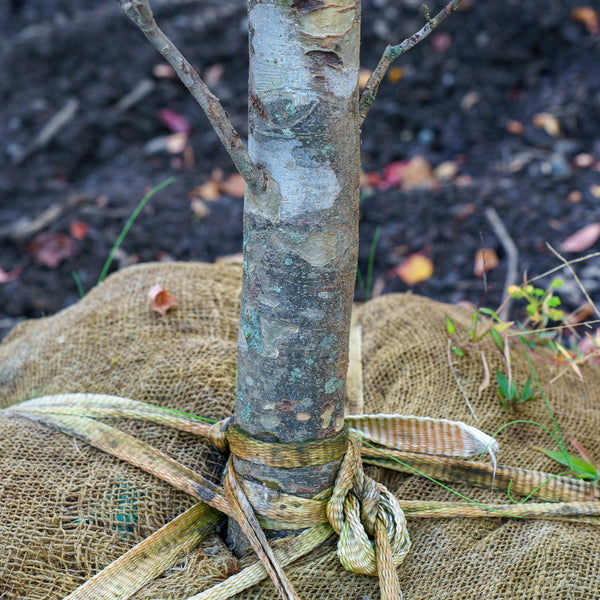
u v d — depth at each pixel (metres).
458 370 1.88
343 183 1.60
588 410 1.89
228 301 1.96
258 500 1.69
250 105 1.60
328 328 1.64
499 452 1.81
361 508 1.70
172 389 1.83
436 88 3.63
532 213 2.78
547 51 3.69
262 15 1.57
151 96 3.67
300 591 1.69
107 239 2.91
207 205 3.11
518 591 1.69
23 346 1.95
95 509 1.72
